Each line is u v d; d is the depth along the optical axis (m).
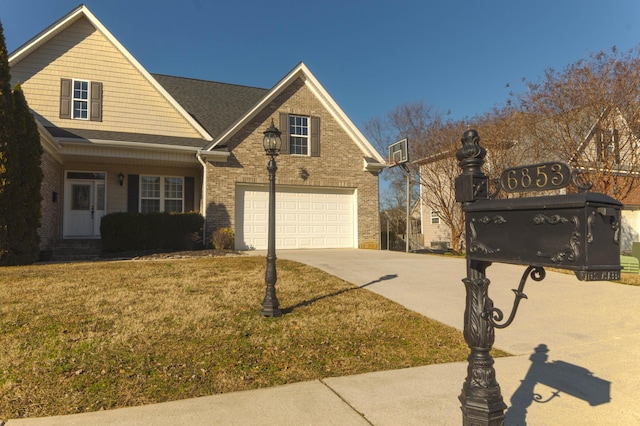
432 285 8.03
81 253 12.27
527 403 3.49
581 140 14.95
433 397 3.55
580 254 1.70
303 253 12.75
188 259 10.66
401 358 4.57
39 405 3.29
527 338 5.32
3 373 3.73
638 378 4.04
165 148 12.97
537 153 16.25
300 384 3.82
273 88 14.40
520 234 1.97
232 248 13.09
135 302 5.93
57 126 13.04
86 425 3.00
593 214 1.72
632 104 13.94
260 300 6.41
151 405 3.34
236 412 3.24
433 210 21.53
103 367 3.92
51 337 4.51
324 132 15.25
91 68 13.65
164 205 14.73
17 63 12.85
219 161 13.58
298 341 4.84
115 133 13.50
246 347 4.56
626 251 19.70
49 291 6.31
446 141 19.44
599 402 3.52
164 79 17.17
